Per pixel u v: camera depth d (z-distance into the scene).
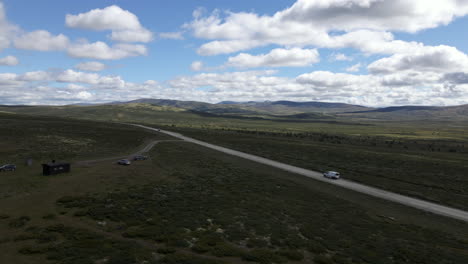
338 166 81.06
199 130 196.88
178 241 22.91
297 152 107.25
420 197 52.62
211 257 20.66
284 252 22.14
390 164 85.62
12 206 30.78
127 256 19.55
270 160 88.62
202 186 46.53
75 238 22.64
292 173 68.75
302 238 26.42
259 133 193.12
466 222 40.56
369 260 22.22
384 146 145.25
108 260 18.92
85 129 130.75
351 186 59.22
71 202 33.19
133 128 172.00
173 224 27.36
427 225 37.25
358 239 27.42
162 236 23.70
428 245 28.14
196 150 98.62
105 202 33.62
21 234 23.02
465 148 148.12
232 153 98.38
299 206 39.28
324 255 22.77
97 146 92.62
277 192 47.19
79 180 45.72
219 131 197.50
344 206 42.06
